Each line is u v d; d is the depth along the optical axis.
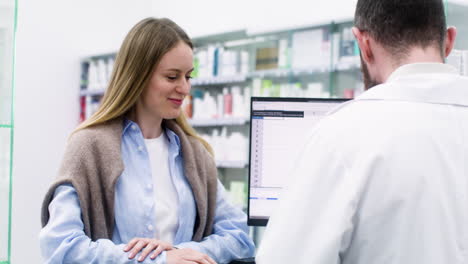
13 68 1.67
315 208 0.94
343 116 0.99
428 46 1.01
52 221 1.43
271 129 1.69
